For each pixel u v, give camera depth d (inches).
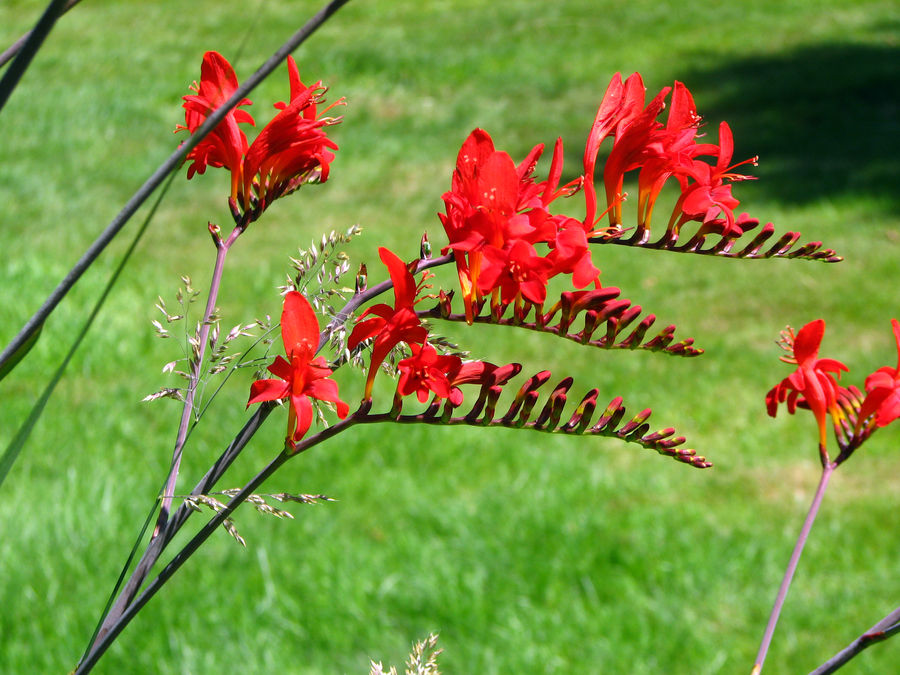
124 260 30.8
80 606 144.4
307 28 29.6
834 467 48.8
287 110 49.0
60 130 403.5
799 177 343.6
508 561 159.0
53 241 298.5
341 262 43.9
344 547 161.6
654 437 43.9
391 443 194.1
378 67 483.2
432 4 625.3
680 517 172.1
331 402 41.5
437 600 148.9
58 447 187.9
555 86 465.1
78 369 221.0
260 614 144.2
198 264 283.1
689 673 138.4
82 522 162.9
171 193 346.3
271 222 320.8
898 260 275.0
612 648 141.3
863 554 162.1
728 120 413.7
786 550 163.2
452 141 398.3
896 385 48.6
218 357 43.1
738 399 212.1
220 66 50.1
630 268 282.0
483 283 41.4
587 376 223.8
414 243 297.9
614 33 549.6
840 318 246.2
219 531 165.5
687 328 245.9
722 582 156.4
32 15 538.0
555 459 190.9
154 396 42.9
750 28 550.6
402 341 42.0
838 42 514.3
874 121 395.5
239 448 41.9
